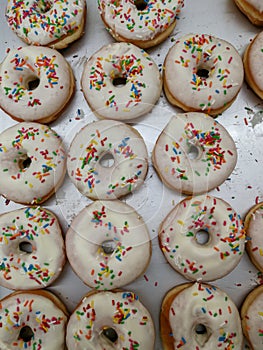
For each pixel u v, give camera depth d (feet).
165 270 0.96
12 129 1.02
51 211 1.01
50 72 1.01
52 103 1.01
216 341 0.87
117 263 0.90
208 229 0.95
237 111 1.03
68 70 1.04
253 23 1.06
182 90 0.98
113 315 0.89
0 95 1.02
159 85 1.02
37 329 0.91
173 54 1.01
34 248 0.97
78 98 1.06
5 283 0.95
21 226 0.97
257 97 1.03
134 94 0.98
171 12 1.01
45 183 0.97
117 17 1.02
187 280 0.96
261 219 0.93
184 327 0.88
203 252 0.91
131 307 0.90
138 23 1.01
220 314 0.88
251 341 0.89
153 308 0.95
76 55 1.08
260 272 0.95
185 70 0.99
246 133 1.01
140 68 1.00
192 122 0.96
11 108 1.01
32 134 0.99
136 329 0.88
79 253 0.92
